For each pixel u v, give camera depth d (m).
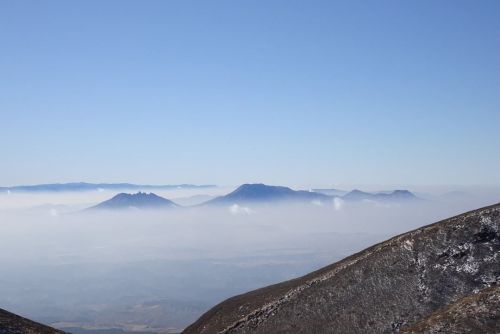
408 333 38.34
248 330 56.47
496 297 37.88
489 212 56.22
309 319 54.34
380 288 54.12
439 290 51.50
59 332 50.91
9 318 49.38
